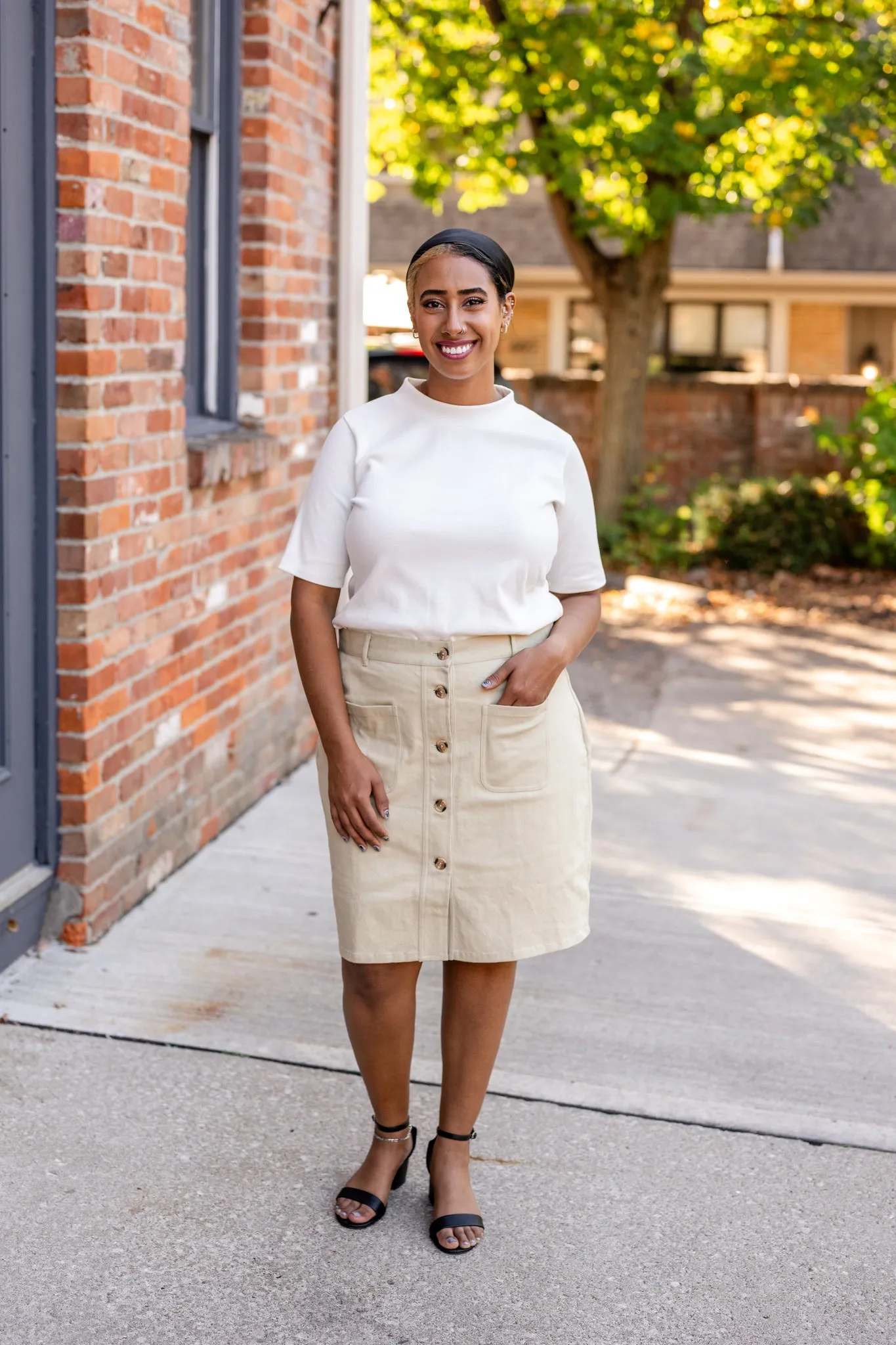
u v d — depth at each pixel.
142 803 4.09
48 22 3.35
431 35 10.96
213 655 4.61
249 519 4.89
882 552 10.76
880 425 10.45
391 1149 2.68
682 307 18.06
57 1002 3.46
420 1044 3.36
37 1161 2.80
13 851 3.58
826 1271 2.56
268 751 5.29
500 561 2.38
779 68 9.96
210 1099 3.07
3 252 3.29
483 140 11.06
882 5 10.59
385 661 2.41
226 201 4.77
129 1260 2.51
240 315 4.93
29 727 3.59
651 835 5.02
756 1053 3.39
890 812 5.37
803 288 17.61
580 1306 2.43
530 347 18.08
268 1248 2.56
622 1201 2.76
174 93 3.95
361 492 2.39
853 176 12.34
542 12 10.29
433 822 2.44
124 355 3.72
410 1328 2.36
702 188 10.57
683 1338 2.36
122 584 3.82
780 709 7.02
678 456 11.85
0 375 3.32
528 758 2.45
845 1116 3.11
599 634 8.77
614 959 3.93
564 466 2.48
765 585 10.32
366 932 2.47
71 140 3.42
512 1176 2.83
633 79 9.88
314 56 5.27
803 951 4.03
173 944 3.85
